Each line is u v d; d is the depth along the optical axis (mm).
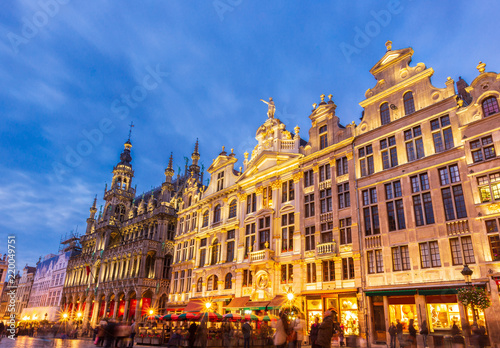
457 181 24844
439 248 24375
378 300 26828
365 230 28953
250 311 34000
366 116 31812
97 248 69688
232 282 38500
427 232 25234
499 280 21266
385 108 30766
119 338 21359
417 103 28453
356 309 27750
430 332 23531
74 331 44594
